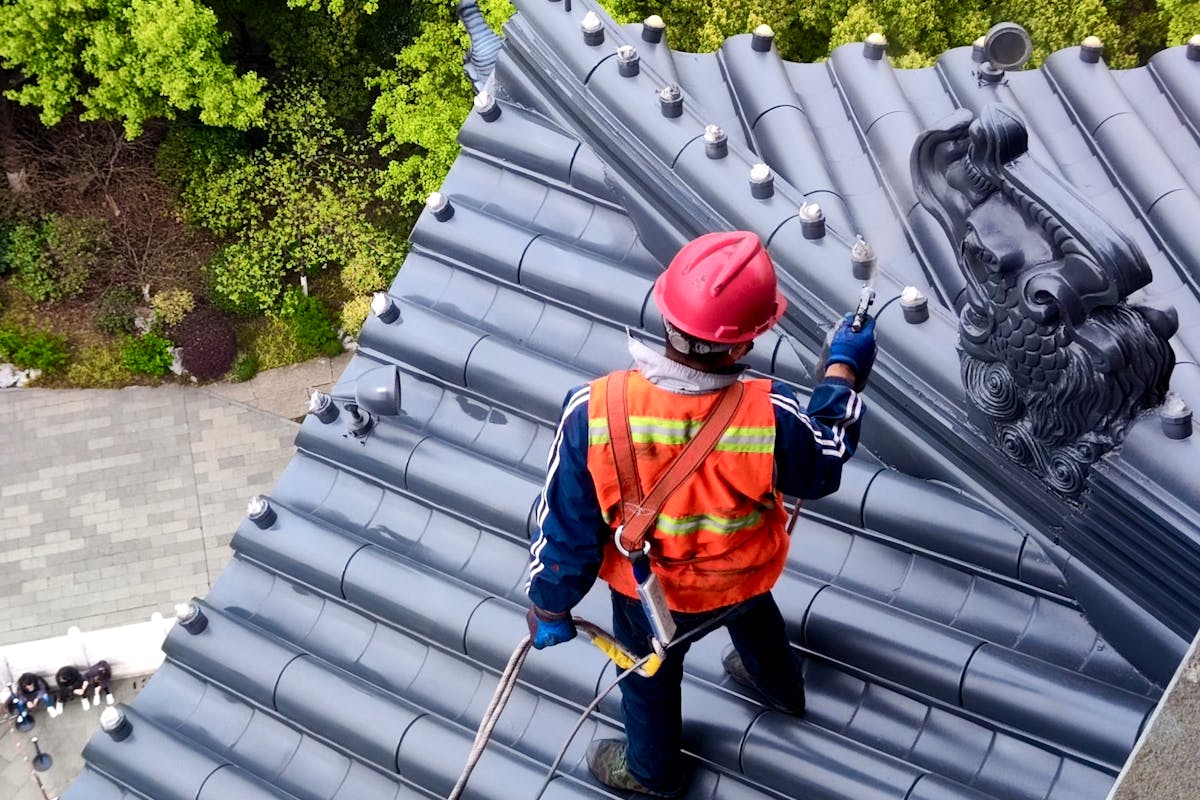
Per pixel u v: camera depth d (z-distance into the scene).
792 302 5.86
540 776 5.49
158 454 22.89
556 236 6.91
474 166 7.25
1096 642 5.15
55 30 21.94
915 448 5.55
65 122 24.72
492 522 6.19
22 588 21.20
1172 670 4.85
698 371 3.65
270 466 22.86
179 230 24.58
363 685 5.95
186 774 5.86
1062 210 4.20
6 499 22.20
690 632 4.35
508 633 5.82
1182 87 7.52
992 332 4.64
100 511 22.14
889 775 5.05
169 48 21.11
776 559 4.24
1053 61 7.68
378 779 5.82
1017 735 5.07
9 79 24.50
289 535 6.30
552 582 4.02
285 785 5.86
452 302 6.85
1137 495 4.56
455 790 4.17
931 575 5.50
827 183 6.65
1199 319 6.27
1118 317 4.30
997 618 5.30
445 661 5.98
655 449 3.71
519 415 6.49
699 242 3.58
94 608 21.08
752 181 5.99
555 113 7.11
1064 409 4.55
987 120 4.29
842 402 4.01
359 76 24.73
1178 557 4.57
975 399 4.95
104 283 24.30
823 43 21.25
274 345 24.17
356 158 24.39
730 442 3.70
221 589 6.36
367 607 6.13
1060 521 5.05
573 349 6.59
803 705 5.27
